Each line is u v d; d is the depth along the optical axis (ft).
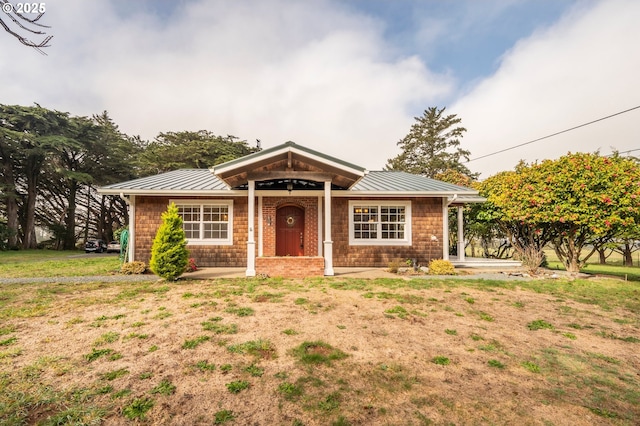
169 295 23.25
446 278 31.22
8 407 9.05
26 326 16.34
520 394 10.12
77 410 8.93
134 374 11.14
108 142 115.85
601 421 8.74
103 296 22.98
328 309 19.62
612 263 62.34
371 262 41.27
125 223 125.90
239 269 38.01
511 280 30.25
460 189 41.70
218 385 10.43
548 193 34.24
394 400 9.62
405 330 16.07
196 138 119.24
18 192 102.42
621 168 31.65
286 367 11.79
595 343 14.74
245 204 40.98
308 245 41.01
